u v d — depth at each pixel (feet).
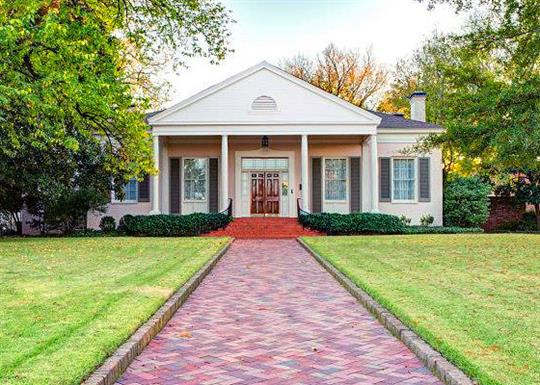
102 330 22.25
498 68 86.99
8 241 69.62
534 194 101.60
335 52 187.01
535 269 41.24
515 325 23.07
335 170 100.89
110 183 86.58
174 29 67.31
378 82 184.34
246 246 69.36
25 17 43.09
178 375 19.21
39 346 19.67
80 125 55.88
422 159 98.17
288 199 100.07
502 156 53.16
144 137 61.72
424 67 150.10
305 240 71.10
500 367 17.40
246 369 19.98
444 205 99.71
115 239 73.92
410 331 23.35
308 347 22.99
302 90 92.43
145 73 118.93
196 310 30.63
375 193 92.32
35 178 73.87
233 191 100.42
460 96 55.83
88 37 51.01
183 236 83.35
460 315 25.12
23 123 60.54
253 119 92.07
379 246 61.41
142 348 22.26
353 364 20.51
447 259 48.21
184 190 100.01
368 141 98.02
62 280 35.99
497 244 62.59
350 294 35.19
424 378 18.71
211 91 92.17
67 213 86.69
